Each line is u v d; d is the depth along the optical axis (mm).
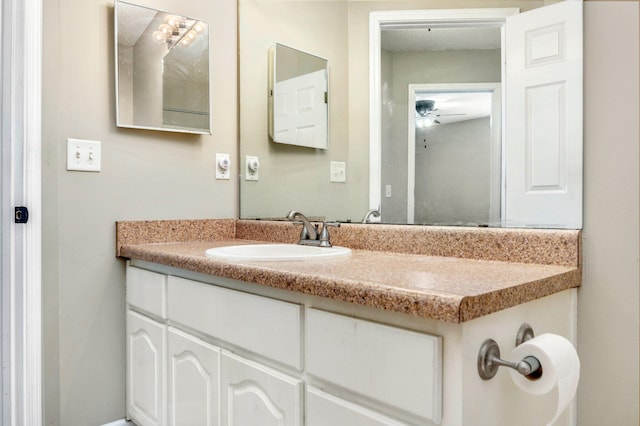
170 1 1839
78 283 1649
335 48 1698
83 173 1646
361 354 907
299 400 1037
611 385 1088
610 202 1081
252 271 1139
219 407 1278
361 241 1584
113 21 1704
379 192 1555
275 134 1956
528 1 1206
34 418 1551
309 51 1804
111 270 1730
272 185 1961
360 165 1618
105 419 1730
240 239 2049
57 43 1576
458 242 1326
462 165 1329
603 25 1088
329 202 1742
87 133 1647
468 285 873
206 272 1293
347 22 1649
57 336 1609
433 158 1395
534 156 1194
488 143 1274
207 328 1325
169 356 1502
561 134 1151
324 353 984
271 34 1954
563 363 802
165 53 1814
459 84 1335
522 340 943
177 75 1848
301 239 1674
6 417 1574
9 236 1539
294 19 1854
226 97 2041
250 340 1169
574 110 1131
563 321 1104
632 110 1047
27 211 1530
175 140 1878
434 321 812
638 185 1041
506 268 1116
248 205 2059
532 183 1199
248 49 2037
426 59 1405
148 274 1605
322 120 1752
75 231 1635
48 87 1560
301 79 1843
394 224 1501
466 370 786
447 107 1358
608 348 1091
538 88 1187
